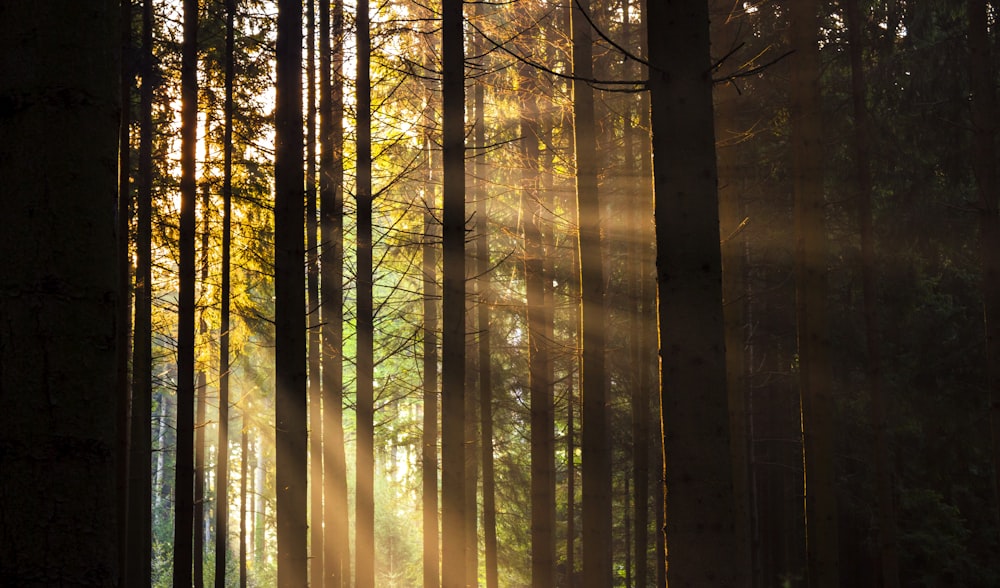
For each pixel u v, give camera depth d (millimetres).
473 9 15336
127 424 9844
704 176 4871
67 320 1795
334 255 13156
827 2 15562
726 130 11648
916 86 14953
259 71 14695
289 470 8648
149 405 13352
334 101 14023
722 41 11680
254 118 15016
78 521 1761
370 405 11797
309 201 13289
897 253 16516
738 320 11758
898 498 18000
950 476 18219
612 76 15250
